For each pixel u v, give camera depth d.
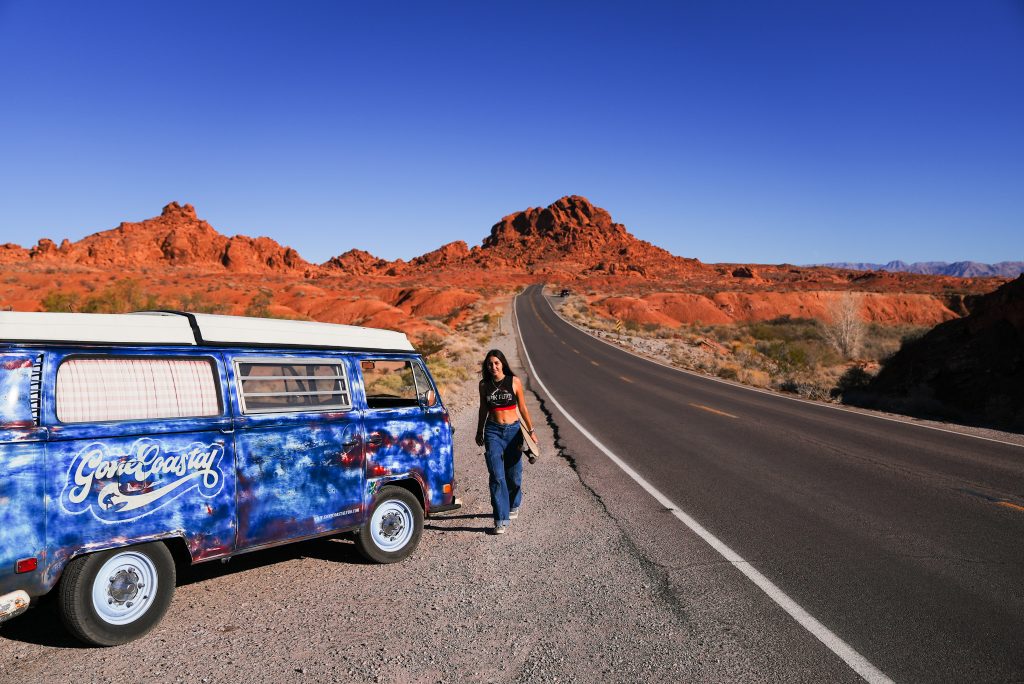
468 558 5.38
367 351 5.27
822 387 23.03
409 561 5.29
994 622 4.09
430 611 4.27
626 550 5.60
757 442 11.53
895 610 4.29
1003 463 9.58
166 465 3.91
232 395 4.28
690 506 7.14
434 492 5.54
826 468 9.23
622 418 14.83
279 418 4.48
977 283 156.25
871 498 7.48
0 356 3.41
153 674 3.38
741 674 3.42
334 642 3.79
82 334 3.74
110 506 3.67
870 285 162.62
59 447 3.51
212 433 4.13
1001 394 16.91
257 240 172.88
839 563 5.24
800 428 13.24
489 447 6.23
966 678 3.38
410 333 46.62
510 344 45.38
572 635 3.91
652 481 8.43
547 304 93.44
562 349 41.91
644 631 3.97
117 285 47.62
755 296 108.94
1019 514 6.77
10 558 3.31
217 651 3.65
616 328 62.59
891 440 11.73
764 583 4.79
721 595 4.57
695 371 30.22
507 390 6.25
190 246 160.38
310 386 4.80
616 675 3.41
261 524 4.35
